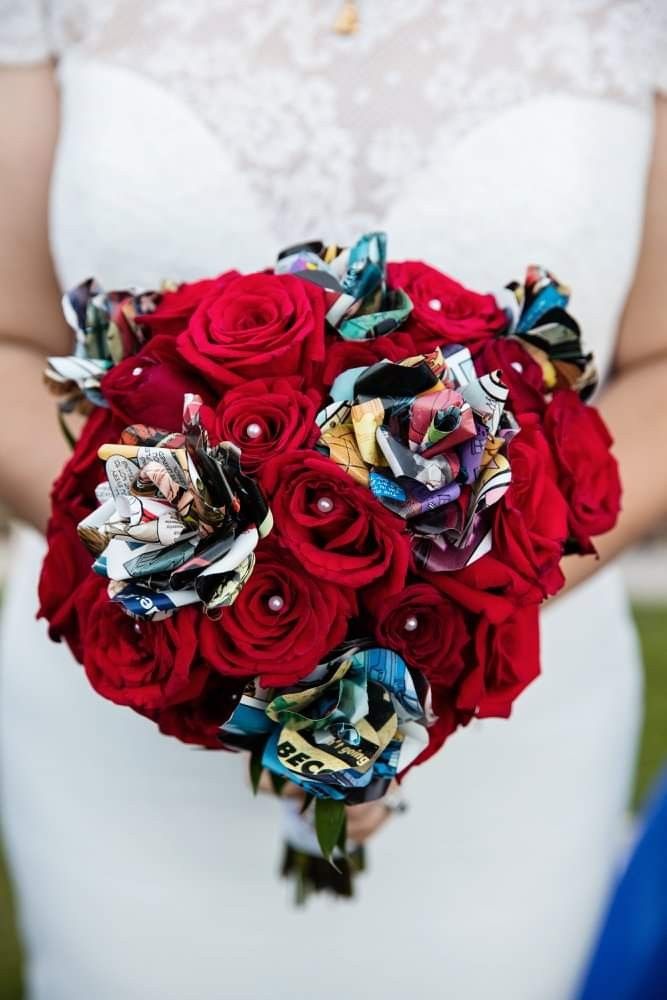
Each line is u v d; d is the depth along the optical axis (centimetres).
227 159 145
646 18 146
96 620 101
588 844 190
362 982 186
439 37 143
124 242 147
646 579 514
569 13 144
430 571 100
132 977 187
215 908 181
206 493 90
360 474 95
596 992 212
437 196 143
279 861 179
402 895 181
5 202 153
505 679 106
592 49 144
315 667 98
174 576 90
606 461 113
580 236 144
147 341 117
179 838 178
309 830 144
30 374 152
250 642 95
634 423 148
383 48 143
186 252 146
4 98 152
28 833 191
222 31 145
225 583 91
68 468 110
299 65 144
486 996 189
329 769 101
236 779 174
